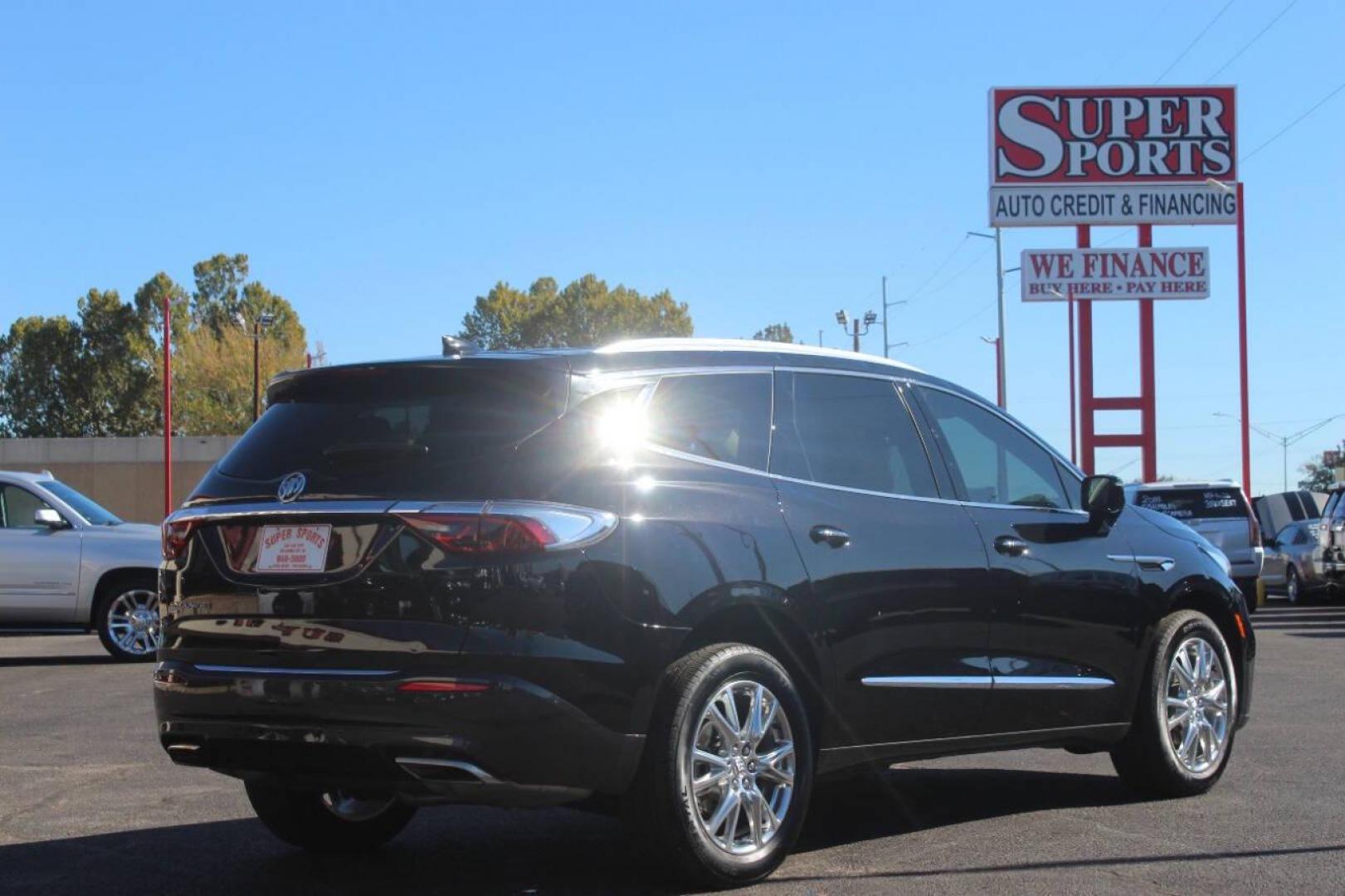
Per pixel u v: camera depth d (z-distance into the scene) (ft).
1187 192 122.01
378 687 16.11
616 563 16.83
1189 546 25.07
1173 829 21.45
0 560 48.52
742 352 19.67
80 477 161.68
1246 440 114.93
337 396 18.40
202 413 268.82
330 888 18.40
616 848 20.61
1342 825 21.56
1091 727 22.85
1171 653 23.88
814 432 19.99
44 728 32.68
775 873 18.76
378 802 20.29
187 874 19.12
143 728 32.58
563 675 16.26
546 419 17.17
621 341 18.83
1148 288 123.24
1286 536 86.38
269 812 19.67
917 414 21.67
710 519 17.95
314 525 16.93
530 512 16.43
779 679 18.16
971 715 20.90
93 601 49.26
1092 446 124.98
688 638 17.62
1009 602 21.44
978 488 22.07
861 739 19.57
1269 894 17.63
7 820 22.58
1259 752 28.25
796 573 18.61
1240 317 115.75
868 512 19.97
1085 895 17.56
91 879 18.86
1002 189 122.21
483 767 16.03
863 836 21.13
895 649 19.83
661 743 17.02
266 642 17.01
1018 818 22.44
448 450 17.06
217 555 17.62
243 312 327.26
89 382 311.88
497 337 329.52
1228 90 122.01
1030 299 123.24
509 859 19.97
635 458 17.65
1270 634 60.08
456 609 16.12
